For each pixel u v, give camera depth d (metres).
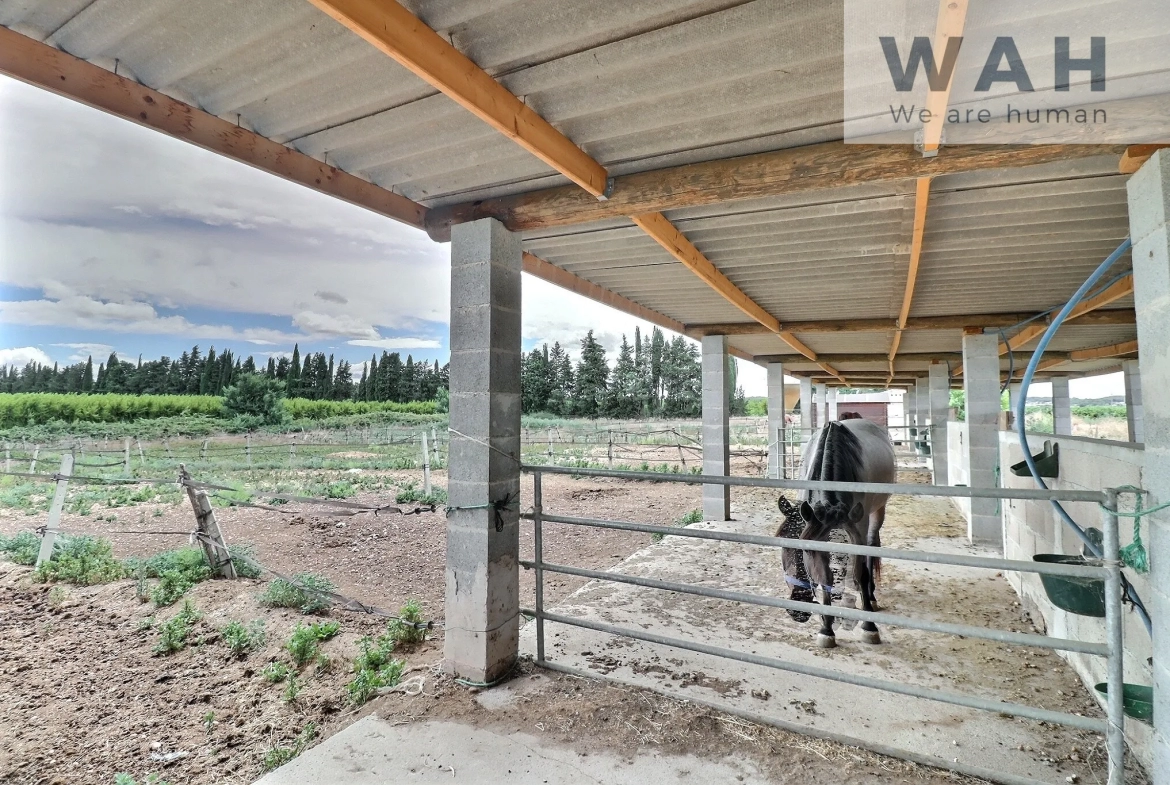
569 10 1.49
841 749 2.14
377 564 5.64
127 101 1.81
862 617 2.06
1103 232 3.04
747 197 2.30
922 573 4.54
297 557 5.88
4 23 1.59
